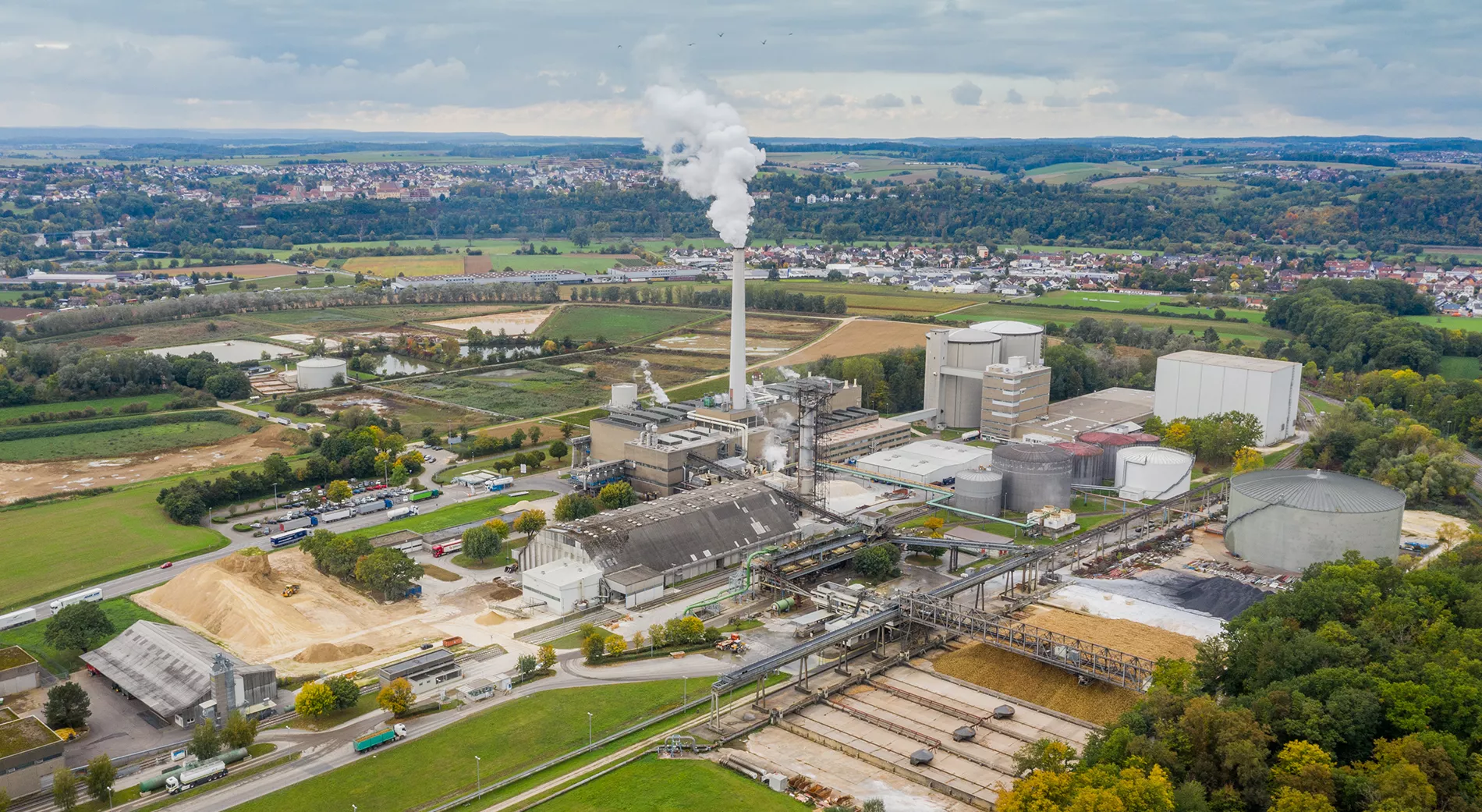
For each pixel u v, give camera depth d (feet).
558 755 627.46
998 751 618.44
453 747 638.12
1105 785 508.53
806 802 574.56
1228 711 557.33
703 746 632.79
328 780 602.44
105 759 582.76
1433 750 515.91
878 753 620.49
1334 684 582.76
